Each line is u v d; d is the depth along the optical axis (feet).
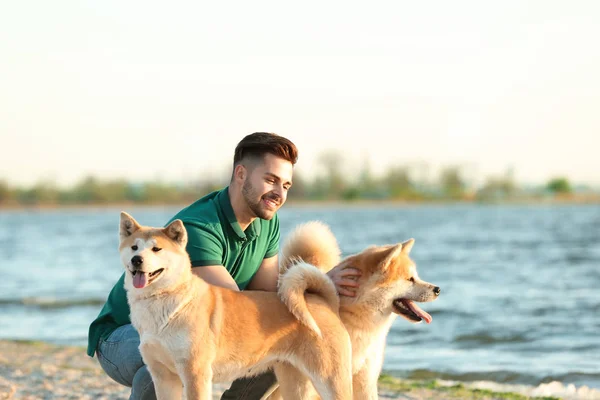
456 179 477.36
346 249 106.42
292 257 19.45
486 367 31.89
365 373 18.54
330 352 16.75
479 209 402.72
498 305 51.65
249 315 16.56
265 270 19.48
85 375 30.32
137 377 16.84
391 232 162.71
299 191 448.24
